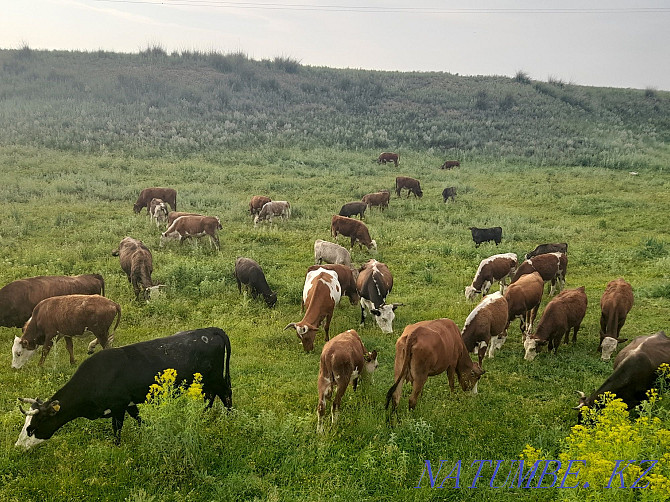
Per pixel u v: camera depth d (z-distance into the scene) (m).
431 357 8.20
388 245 21.05
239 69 64.25
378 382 9.64
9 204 23.88
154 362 7.63
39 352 10.69
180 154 38.81
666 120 58.34
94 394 7.27
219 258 17.44
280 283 15.48
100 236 19.59
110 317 10.02
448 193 29.98
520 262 18.38
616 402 6.83
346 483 6.79
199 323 12.56
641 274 17.38
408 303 14.45
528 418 8.55
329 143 46.16
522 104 60.56
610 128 53.81
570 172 37.94
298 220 24.48
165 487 6.65
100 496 6.50
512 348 11.81
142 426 7.25
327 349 8.16
